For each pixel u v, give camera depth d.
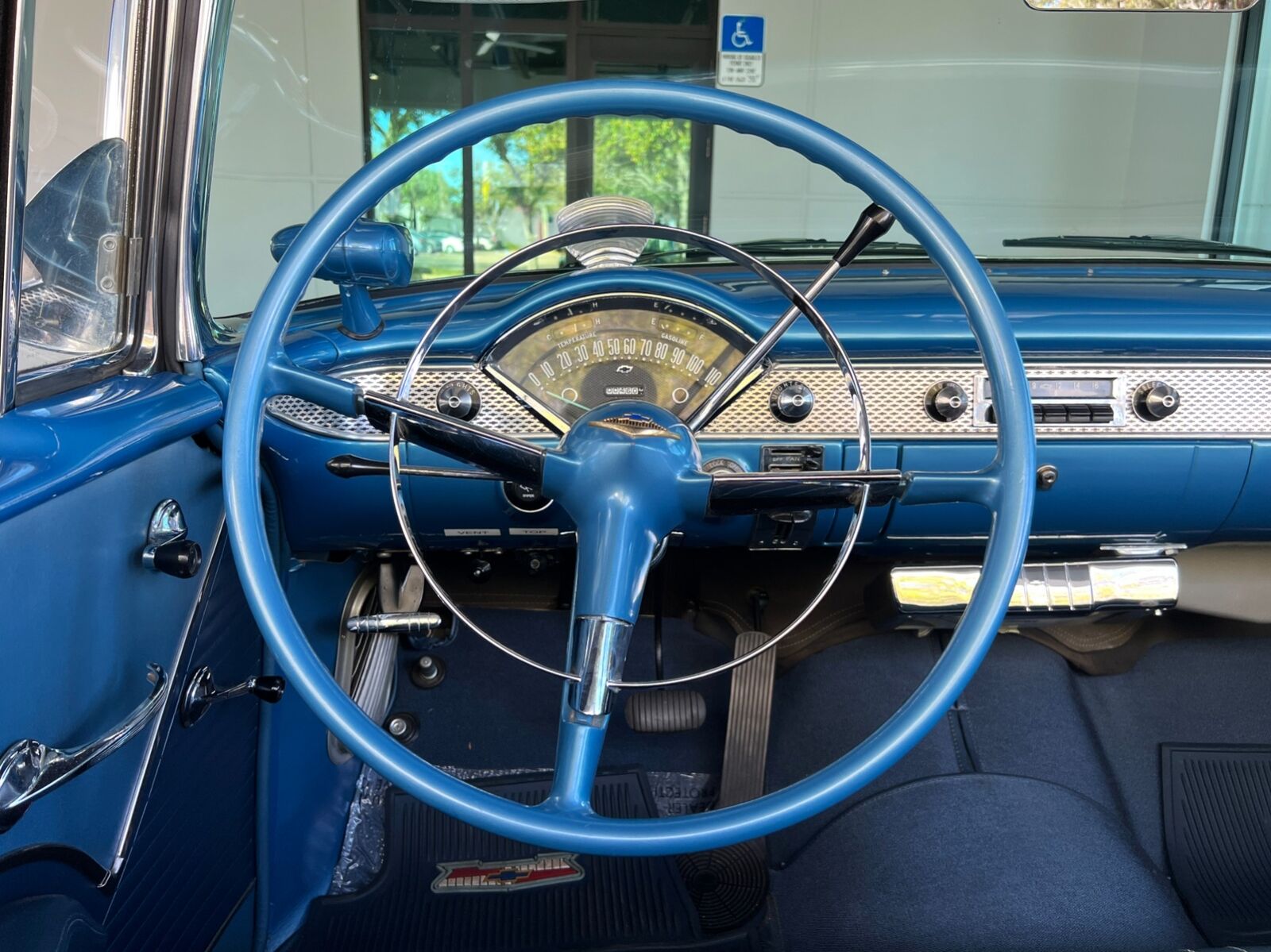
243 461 0.73
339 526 1.20
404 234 1.00
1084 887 1.36
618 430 0.77
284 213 1.08
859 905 1.34
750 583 1.61
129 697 0.83
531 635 1.69
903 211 0.75
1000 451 0.74
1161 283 1.32
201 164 0.91
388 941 1.25
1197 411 1.17
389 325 1.12
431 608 1.62
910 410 1.14
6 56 0.61
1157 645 1.69
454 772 1.60
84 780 0.77
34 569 0.67
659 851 0.65
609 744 1.65
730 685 1.57
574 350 1.11
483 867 1.40
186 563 0.86
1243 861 1.44
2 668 0.63
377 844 1.47
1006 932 1.30
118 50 0.84
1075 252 1.39
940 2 1.26
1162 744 1.58
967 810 1.47
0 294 0.65
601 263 1.10
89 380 0.86
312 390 0.77
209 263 1.01
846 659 1.69
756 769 1.47
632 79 0.74
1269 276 1.35
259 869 1.20
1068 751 1.57
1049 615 1.31
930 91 1.30
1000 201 1.36
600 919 1.29
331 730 0.68
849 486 0.76
